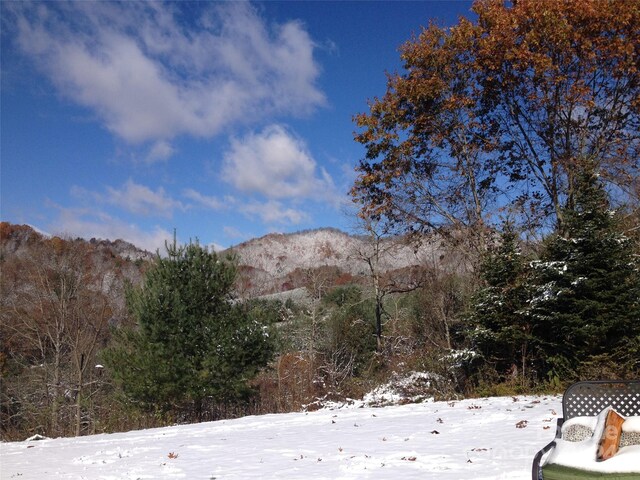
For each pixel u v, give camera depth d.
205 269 28.08
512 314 18.84
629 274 17.52
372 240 37.28
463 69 25.97
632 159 24.81
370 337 38.44
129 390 25.92
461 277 26.34
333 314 39.97
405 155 27.09
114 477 8.98
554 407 13.12
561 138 25.31
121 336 28.28
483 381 19.62
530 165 26.83
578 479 4.00
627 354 17.16
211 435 14.18
